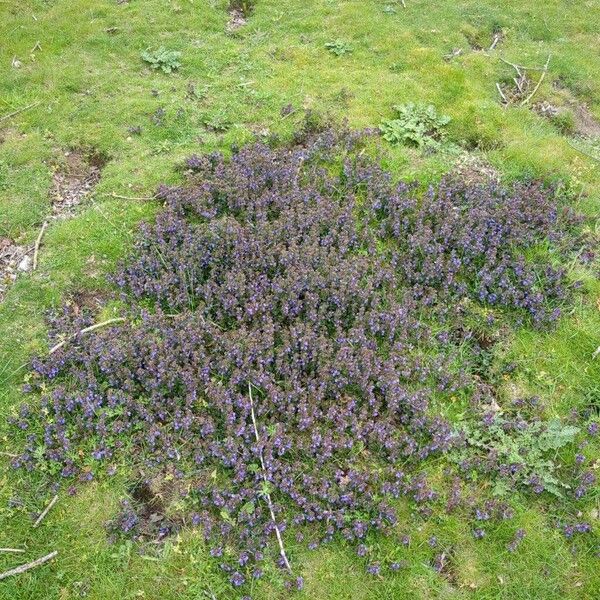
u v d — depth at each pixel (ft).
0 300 5.99
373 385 5.31
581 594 4.48
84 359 5.32
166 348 5.38
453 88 8.41
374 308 5.77
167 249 6.14
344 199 6.89
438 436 5.01
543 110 8.44
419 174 7.28
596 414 5.42
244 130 7.64
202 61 8.64
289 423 5.09
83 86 8.17
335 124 7.82
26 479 4.87
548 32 9.68
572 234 6.79
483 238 6.41
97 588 4.43
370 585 4.49
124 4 9.59
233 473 4.91
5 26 8.95
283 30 9.31
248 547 4.54
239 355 5.31
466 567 4.58
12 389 5.34
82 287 6.15
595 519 4.79
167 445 4.94
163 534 4.68
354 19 9.50
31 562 4.49
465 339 5.82
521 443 5.13
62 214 6.82
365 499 4.73
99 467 4.94
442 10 9.86
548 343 5.87
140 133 7.63
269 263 5.98
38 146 7.39
